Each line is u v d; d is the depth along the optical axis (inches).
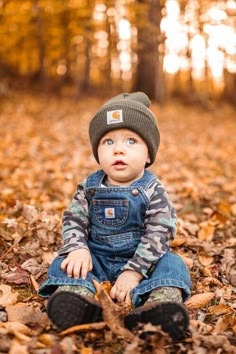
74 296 79.0
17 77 784.9
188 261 124.3
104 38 673.6
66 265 89.4
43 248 128.2
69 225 96.5
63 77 842.2
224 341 78.9
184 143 433.1
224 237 155.9
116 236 95.0
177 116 650.2
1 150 317.4
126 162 94.3
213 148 413.1
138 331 76.7
